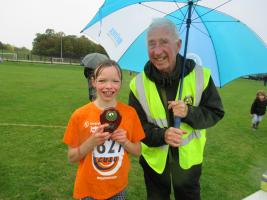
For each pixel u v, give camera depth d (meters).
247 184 2.27
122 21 1.27
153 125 1.17
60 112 4.54
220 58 1.25
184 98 1.13
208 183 2.23
